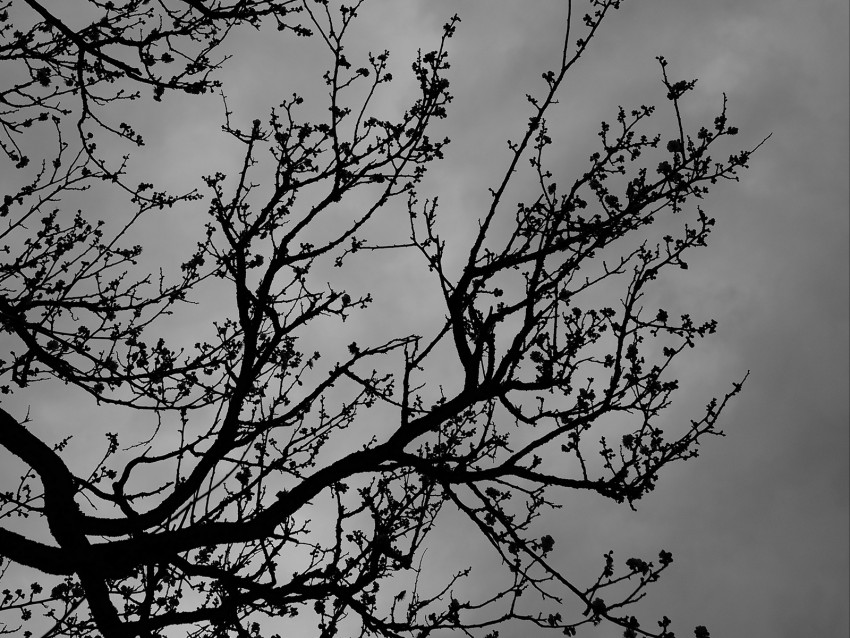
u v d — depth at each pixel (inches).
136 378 199.3
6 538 171.9
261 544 182.2
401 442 197.0
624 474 189.9
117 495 209.3
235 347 221.8
